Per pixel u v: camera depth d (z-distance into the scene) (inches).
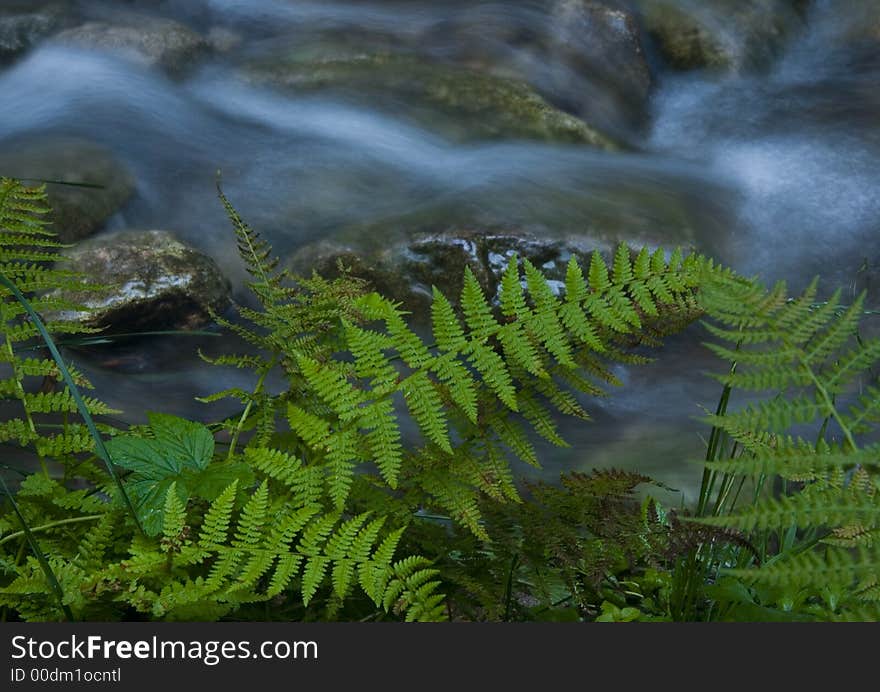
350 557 77.5
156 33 461.7
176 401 275.4
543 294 87.1
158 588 83.6
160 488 85.5
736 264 367.9
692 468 236.8
